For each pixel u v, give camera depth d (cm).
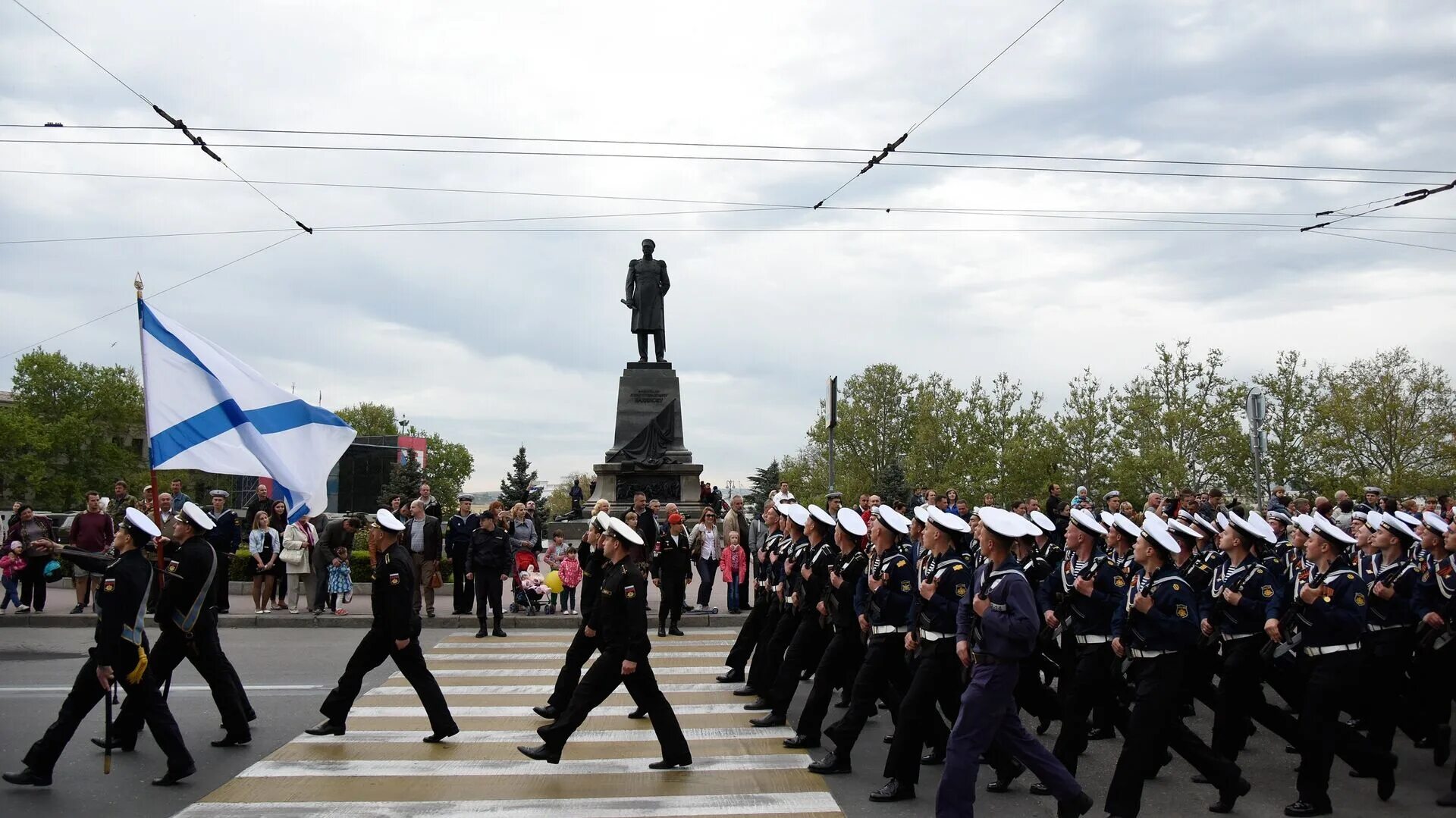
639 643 992
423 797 921
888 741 1157
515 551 2177
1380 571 1088
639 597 995
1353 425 5378
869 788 964
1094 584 983
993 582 836
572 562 2186
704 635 1956
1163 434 6019
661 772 1006
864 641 1092
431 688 1104
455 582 2138
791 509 1283
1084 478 6556
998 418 7950
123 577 932
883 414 9150
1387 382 5400
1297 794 984
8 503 7731
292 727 1176
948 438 8356
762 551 1445
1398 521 1089
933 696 925
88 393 7962
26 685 1414
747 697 1353
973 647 837
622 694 1359
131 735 1071
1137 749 876
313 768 1012
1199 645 1003
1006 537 827
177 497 2222
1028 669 1105
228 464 1277
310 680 1461
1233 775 903
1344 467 5569
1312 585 923
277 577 2209
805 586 1169
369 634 1112
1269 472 5738
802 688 1484
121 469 7912
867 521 1962
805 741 1095
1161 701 877
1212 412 5903
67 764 1025
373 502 4684
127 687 954
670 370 3738
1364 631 923
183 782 966
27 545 2089
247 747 1088
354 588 2584
